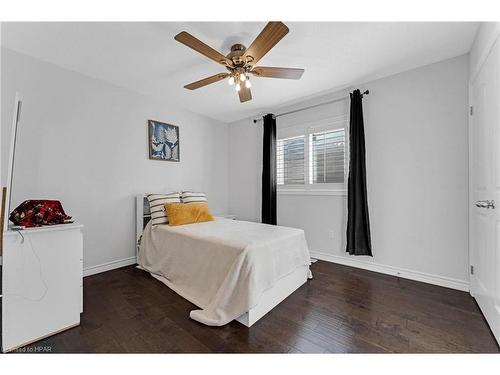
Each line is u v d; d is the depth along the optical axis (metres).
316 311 1.89
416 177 2.50
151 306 1.97
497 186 1.53
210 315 1.73
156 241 2.67
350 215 2.83
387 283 2.43
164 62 2.39
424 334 1.58
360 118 2.79
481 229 1.87
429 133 2.42
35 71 2.31
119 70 2.56
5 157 2.14
